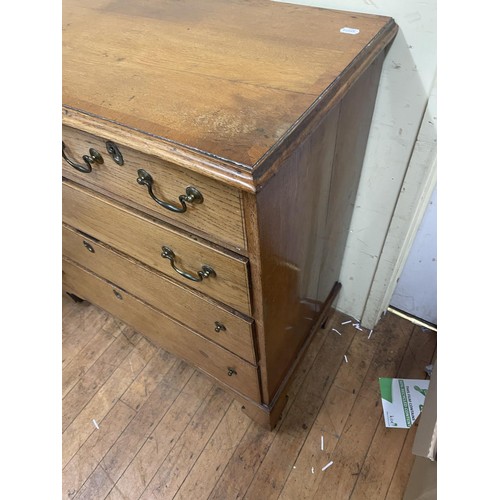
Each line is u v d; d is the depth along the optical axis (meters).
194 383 1.19
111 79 0.59
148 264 0.78
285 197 0.57
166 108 0.53
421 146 0.81
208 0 0.80
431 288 1.21
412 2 0.66
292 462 1.03
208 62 0.61
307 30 0.68
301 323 0.98
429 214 1.03
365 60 0.61
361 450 1.04
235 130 0.49
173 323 0.92
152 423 1.12
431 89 0.73
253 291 0.64
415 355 1.23
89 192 0.72
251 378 0.88
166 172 0.53
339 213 0.91
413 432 1.07
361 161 0.90
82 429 1.11
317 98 0.53
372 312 1.25
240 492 0.99
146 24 0.73
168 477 1.02
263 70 0.59
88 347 1.29
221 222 0.55
